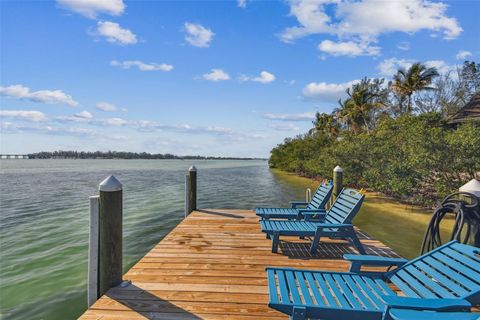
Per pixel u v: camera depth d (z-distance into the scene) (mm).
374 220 9648
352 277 2797
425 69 28672
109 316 2662
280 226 4715
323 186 6418
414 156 10898
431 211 11180
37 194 18969
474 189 3350
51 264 6250
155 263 4008
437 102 32438
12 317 4148
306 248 4754
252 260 4176
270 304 2191
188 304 2891
